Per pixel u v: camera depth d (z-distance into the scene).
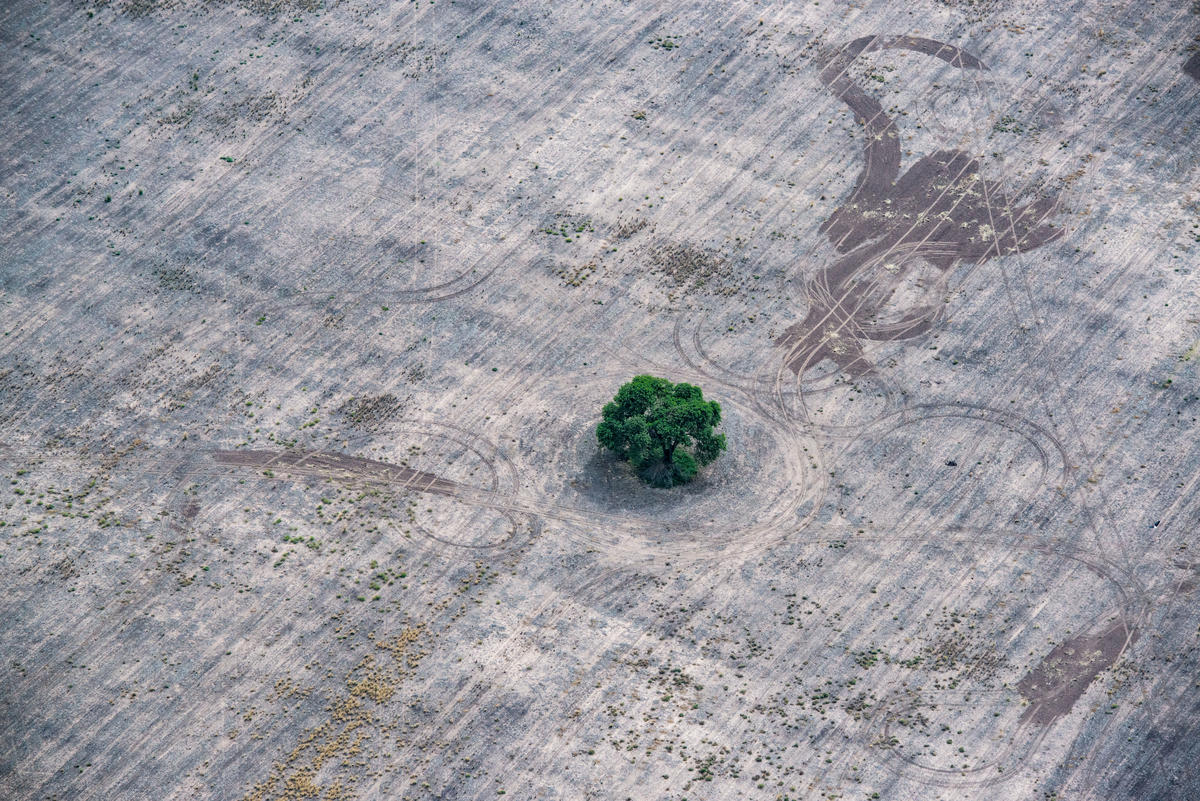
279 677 57.09
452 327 72.00
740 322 71.62
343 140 81.62
